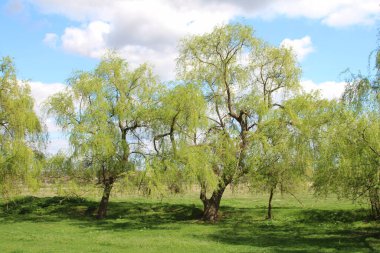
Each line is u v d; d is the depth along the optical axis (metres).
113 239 25.62
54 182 35.06
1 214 38.88
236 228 31.22
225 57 34.88
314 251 22.09
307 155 28.02
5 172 32.22
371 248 22.88
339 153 22.11
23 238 25.78
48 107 34.50
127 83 35.62
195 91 32.03
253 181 32.06
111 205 41.94
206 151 31.47
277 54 34.47
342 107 22.19
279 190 34.50
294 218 35.53
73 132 32.84
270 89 35.12
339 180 23.36
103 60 36.03
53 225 32.66
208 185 31.58
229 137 32.16
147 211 39.81
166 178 31.89
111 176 35.00
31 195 45.66
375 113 21.47
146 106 34.34
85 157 33.38
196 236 27.50
